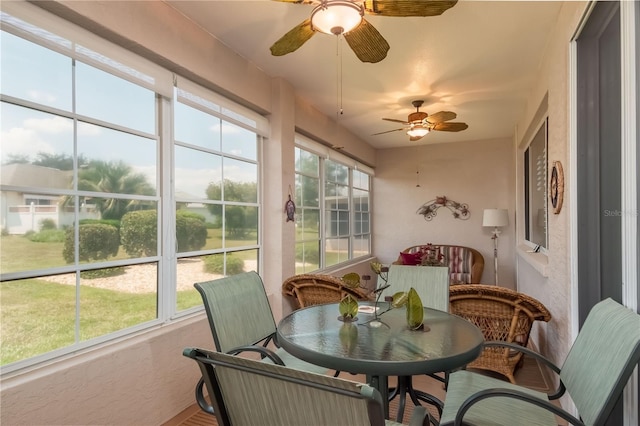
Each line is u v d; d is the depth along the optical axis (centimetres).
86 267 185
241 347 185
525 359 318
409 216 662
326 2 166
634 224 134
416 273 261
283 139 341
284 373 90
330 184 514
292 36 194
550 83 260
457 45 272
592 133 189
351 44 203
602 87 179
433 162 648
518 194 509
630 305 135
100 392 181
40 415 156
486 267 611
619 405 149
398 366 133
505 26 245
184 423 217
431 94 379
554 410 118
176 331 229
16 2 154
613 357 117
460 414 130
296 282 313
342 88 363
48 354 167
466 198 626
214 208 281
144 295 219
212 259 278
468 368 270
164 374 219
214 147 281
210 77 258
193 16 236
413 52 283
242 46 277
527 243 471
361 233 634
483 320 257
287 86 348
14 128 157
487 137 598
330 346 153
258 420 103
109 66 194
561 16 222
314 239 457
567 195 210
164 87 230
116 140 204
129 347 197
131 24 198
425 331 171
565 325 219
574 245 196
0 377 149
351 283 204
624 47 136
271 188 341
